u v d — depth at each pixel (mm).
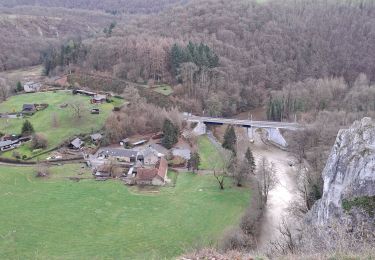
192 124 142750
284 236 71625
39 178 102312
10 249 73688
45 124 127812
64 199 92750
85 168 108125
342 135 66500
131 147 120812
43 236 78438
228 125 137875
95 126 128250
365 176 57344
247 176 102812
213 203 92188
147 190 98438
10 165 108500
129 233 80562
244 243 73625
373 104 152625
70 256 72438
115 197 94562
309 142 122500
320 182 87625
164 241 77812
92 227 82375
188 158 114750
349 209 56469
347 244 44156
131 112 136000
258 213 87938
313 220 67625
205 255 39031
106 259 71688
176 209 89875
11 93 160000
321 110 154375
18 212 86562
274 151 130125
